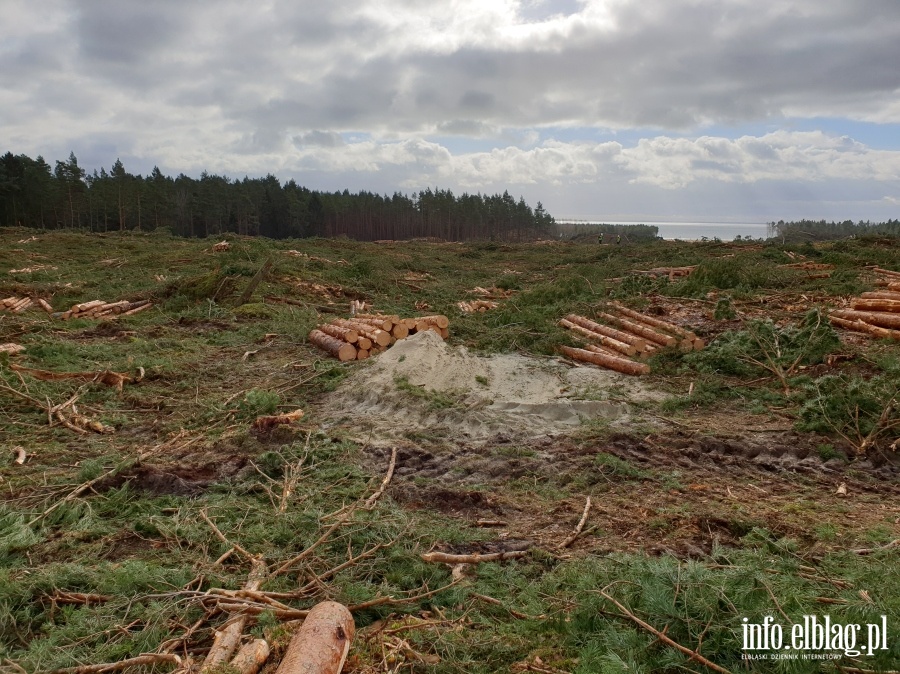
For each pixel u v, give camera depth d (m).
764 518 5.18
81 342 12.68
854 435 6.96
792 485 6.04
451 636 3.64
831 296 14.67
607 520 5.25
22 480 6.16
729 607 3.41
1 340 12.37
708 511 5.33
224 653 3.32
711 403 8.51
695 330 12.02
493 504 5.60
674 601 3.43
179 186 73.44
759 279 16.38
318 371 10.28
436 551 4.68
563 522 5.25
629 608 3.62
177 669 3.25
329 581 4.28
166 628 3.70
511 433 7.43
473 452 6.89
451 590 4.13
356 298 19.45
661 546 4.71
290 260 22.80
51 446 7.25
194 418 8.23
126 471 6.21
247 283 17.88
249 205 64.50
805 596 3.59
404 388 8.73
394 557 4.52
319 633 3.32
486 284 24.22
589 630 3.64
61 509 5.37
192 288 17.09
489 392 8.98
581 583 3.95
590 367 10.27
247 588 4.06
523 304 15.60
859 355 9.50
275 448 7.04
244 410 8.30
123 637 3.64
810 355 9.62
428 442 7.25
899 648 2.98
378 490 5.86
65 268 22.83
